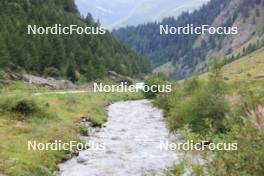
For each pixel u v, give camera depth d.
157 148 23.48
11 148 19.58
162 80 64.19
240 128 9.73
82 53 125.75
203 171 9.40
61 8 167.75
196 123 23.72
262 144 9.12
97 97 60.56
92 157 21.28
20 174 15.44
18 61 95.75
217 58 24.55
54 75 104.38
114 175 17.64
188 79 36.59
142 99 73.62
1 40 88.44
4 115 27.25
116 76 128.50
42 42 108.06
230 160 9.20
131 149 23.44
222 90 23.75
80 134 27.69
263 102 14.55
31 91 65.69
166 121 35.09
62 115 32.97
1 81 70.06
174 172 9.43
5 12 119.50
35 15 127.44
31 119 27.44
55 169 18.45
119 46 187.75
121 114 44.12
